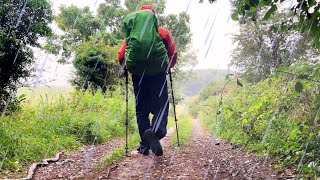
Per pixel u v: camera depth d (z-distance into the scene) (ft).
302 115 12.75
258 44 40.32
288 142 13.29
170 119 63.46
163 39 13.98
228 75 10.95
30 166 14.25
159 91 13.97
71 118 25.25
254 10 8.96
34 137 19.16
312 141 10.95
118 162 13.82
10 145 15.52
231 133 24.06
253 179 11.13
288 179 10.78
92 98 37.50
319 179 9.61
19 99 27.96
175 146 18.40
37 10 28.73
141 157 14.70
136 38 13.03
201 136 31.60
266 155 14.87
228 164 13.78
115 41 78.48
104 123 28.81
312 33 8.34
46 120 23.57
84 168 14.21
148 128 14.82
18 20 26.08
